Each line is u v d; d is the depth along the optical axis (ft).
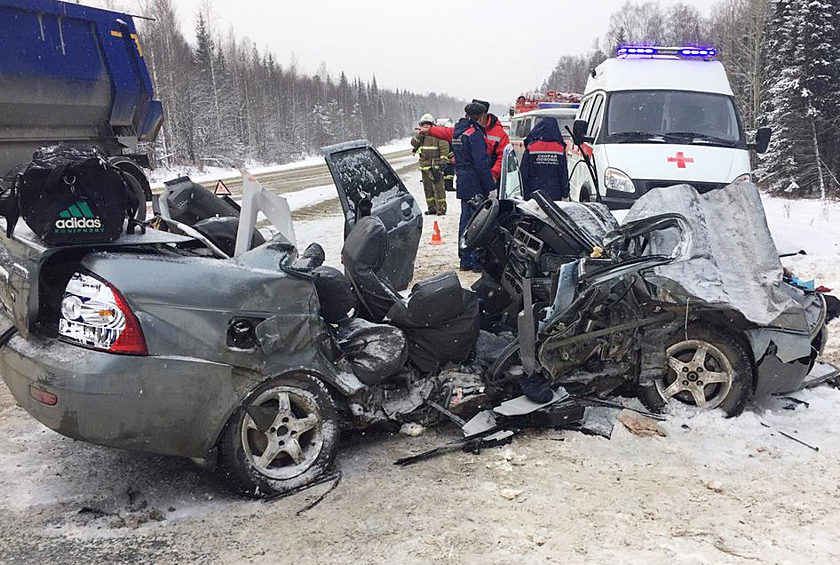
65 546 10.43
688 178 29.66
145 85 27.89
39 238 10.93
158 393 10.59
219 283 11.27
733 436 14.10
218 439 11.37
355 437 14.24
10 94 22.45
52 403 10.36
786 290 14.98
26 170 10.31
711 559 9.91
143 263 10.88
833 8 65.41
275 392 11.77
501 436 13.71
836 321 22.54
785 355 14.49
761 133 32.40
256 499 11.78
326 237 39.63
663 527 10.79
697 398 14.92
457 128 29.14
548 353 14.65
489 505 11.46
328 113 284.20
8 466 13.01
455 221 47.65
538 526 10.80
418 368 14.58
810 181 66.33
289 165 159.12
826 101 65.21
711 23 212.43
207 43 192.85
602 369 15.30
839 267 29.48
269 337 11.53
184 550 10.33
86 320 10.55
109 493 12.06
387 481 12.33
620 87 33.86
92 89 25.62
